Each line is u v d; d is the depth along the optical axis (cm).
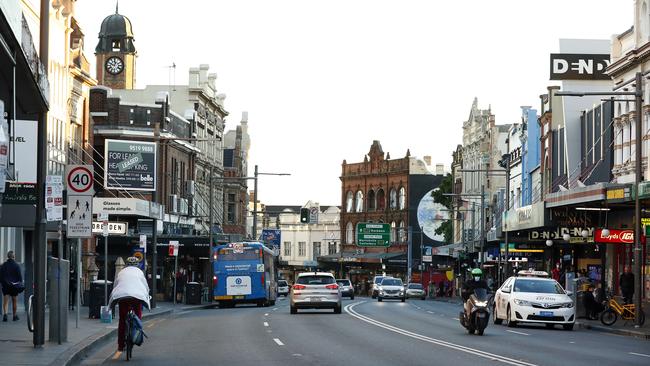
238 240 8338
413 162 13938
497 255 7931
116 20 9538
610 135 5475
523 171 7938
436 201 12694
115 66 9506
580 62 6700
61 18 5569
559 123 6819
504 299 3800
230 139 12012
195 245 7075
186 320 4122
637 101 3700
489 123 10319
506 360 2197
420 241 13638
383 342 2777
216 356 2336
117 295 2236
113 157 6619
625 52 5378
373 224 12675
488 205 9969
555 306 3622
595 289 4469
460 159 11856
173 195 8012
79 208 2595
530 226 5503
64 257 5581
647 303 4666
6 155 1786
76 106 6012
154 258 5012
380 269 13825
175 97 9325
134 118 7512
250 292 5912
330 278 4762
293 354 2378
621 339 3184
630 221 4966
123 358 2284
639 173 3703
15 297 3297
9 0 1748
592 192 4422
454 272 10719
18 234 4397
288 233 16712
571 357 2316
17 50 1939
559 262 6431
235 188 11031
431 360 2200
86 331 2938
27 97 2417
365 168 14712
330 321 3975
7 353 2144
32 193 3086
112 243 6956
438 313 5103
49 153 5372
